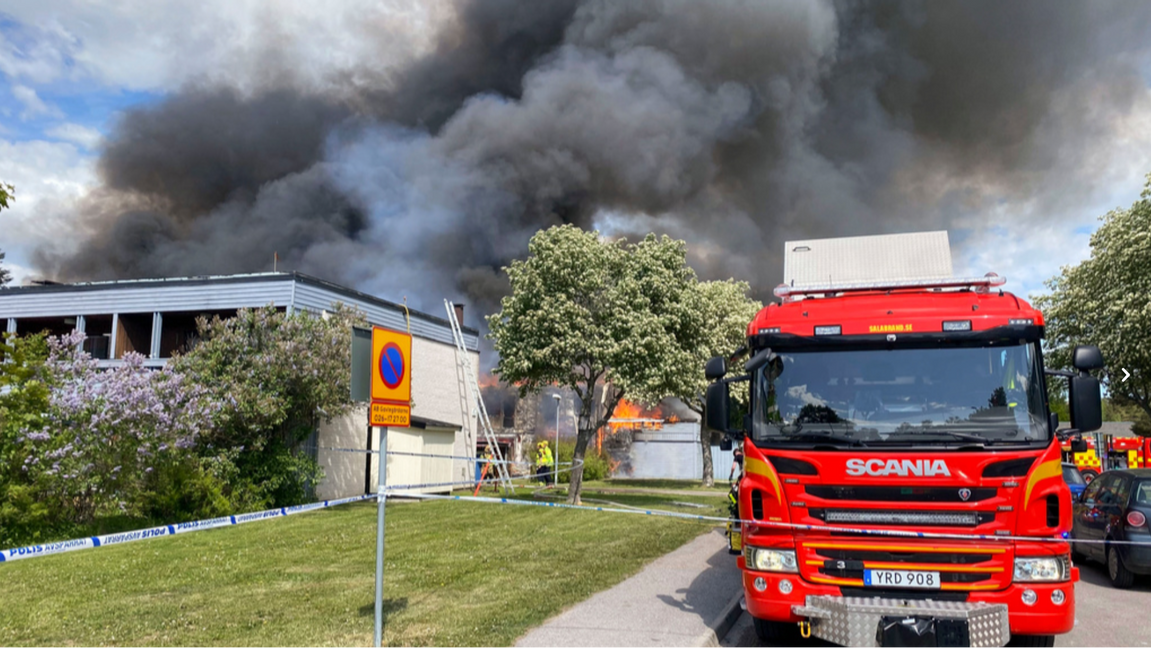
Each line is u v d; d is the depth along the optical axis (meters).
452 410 28.48
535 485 30.55
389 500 22.61
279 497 19.75
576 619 7.32
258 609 7.70
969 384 6.41
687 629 6.93
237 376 18.78
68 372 15.09
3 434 13.25
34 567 10.52
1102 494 11.77
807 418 6.55
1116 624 8.20
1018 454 5.94
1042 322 6.42
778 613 6.21
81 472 14.10
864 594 6.01
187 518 16.61
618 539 13.12
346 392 19.77
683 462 48.00
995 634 5.62
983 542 5.84
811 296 7.97
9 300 25.00
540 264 21.27
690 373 22.56
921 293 7.44
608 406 22.36
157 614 7.52
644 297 21.73
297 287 22.50
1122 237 26.62
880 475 6.08
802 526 6.16
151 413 15.70
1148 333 26.06
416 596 8.31
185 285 23.34
